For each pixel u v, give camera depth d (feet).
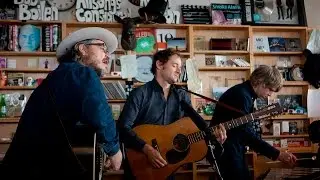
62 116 4.56
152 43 13.58
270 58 14.52
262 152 7.70
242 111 7.70
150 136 7.68
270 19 14.37
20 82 12.83
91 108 4.49
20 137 4.58
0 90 12.89
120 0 13.71
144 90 7.72
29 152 4.50
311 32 14.35
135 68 13.14
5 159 4.60
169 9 14.02
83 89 4.58
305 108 14.06
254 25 14.14
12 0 13.01
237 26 13.83
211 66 13.64
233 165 7.54
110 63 13.17
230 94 7.93
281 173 7.51
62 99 4.58
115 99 12.87
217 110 8.21
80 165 4.43
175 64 7.79
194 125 7.94
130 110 7.55
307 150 13.66
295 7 14.66
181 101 8.07
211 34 14.24
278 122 13.98
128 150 7.50
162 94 7.85
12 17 13.01
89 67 4.99
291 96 14.32
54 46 12.79
